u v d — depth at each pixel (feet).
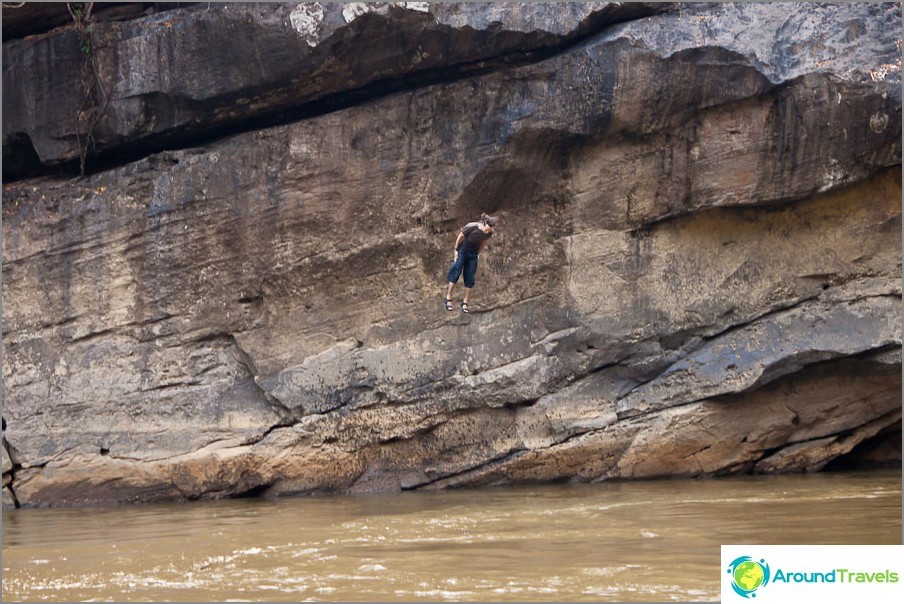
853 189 50.08
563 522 36.70
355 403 51.57
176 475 51.26
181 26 49.37
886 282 49.88
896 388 50.67
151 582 28.04
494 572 27.76
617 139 49.98
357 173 50.67
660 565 28.09
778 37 47.11
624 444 50.90
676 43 46.91
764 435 51.29
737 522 35.01
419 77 50.24
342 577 27.71
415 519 39.01
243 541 34.76
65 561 31.94
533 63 49.08
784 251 50.75
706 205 49.70
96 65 51.13
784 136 47.80
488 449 51.60
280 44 47.37
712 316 50.90
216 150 51.57
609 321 50.96
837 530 32.63
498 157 49.55
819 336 49.75
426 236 51.19
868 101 46.60
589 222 51.06
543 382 50.98
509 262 51.80
